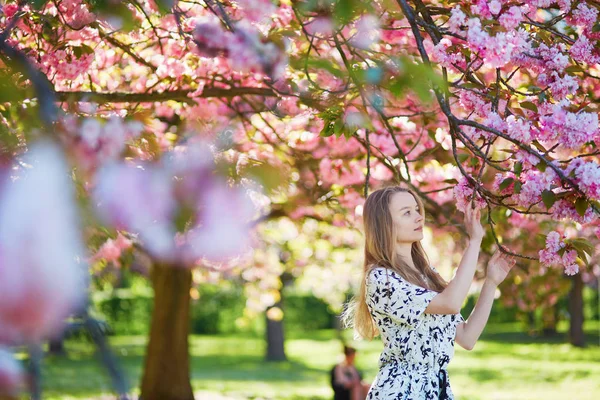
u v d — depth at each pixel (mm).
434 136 5758
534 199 3285
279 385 17984
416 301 3348
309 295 37531
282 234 11977
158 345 12180
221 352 28328
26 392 848
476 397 15258
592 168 3141
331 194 7402
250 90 5484
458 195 3436
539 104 3580
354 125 3574
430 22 3592
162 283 12164
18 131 1825
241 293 28562
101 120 1665
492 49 3115
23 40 4441
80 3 4012
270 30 3492
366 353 27469
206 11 4164
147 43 5711
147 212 1118
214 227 1128
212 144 1305
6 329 727
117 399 950
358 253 12352
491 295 3574
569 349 25469
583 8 3635
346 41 2918
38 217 746
